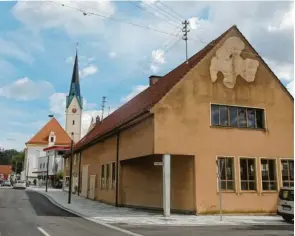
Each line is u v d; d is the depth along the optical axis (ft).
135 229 46.55
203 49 85.51
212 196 68.08
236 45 76.64
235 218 62.95
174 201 71.82
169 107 67.67
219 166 61.16
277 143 76.38
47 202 100.37
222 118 72.38
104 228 46.91
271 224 55.31
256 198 71.41
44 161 275.59
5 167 406.21
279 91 79.05
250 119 75.25
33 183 303.48
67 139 317.63
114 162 91.81
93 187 113.91
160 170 77.30
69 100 337.31
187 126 68.39
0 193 138.31
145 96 95.50
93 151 118.01
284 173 75.66
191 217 63.21
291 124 78.74
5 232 40.22
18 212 67.31
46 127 325.62
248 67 76.84
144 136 70.49
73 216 64.18
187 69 73.61
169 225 52.39
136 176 85.56
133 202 84.84
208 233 42.68
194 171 67.87
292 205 58.23
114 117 118.52
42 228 44.29
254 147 73.97
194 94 70.33
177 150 66.69
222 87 73.31
